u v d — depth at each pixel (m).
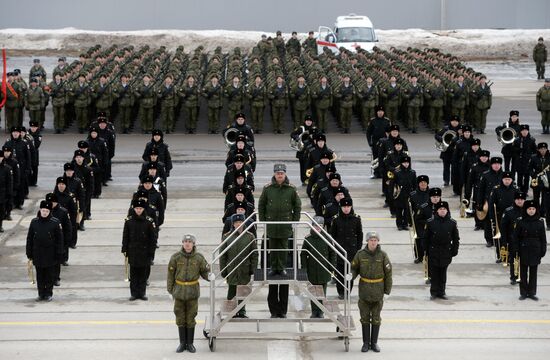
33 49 88.50
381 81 47.22
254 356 19.45
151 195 26.78
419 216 26.47
